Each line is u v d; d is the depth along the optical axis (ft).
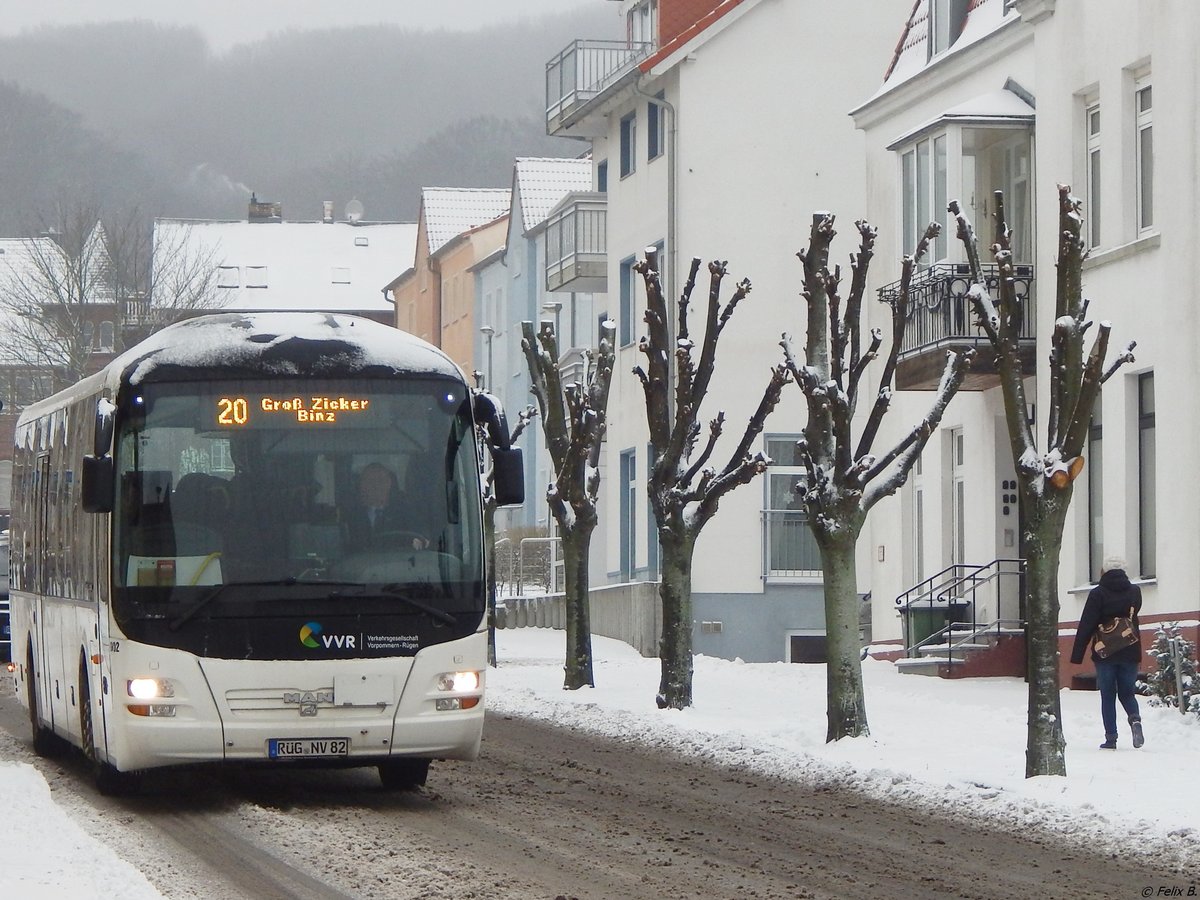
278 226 474.08
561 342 259.19
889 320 144.56
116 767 63.77
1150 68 112.27
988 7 137.49
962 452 137.08
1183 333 106.73
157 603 62.39
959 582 130.62
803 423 175.01
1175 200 107.86
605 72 197.77
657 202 182.70
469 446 65.67
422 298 361.30
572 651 116.06
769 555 173.58
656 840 57.52
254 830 59.47
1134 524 112.37
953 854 54.95
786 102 177.99
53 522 79.92
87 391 72.59
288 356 64.95
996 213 73.61
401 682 63.05
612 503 194.70
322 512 63.67
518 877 50.11
